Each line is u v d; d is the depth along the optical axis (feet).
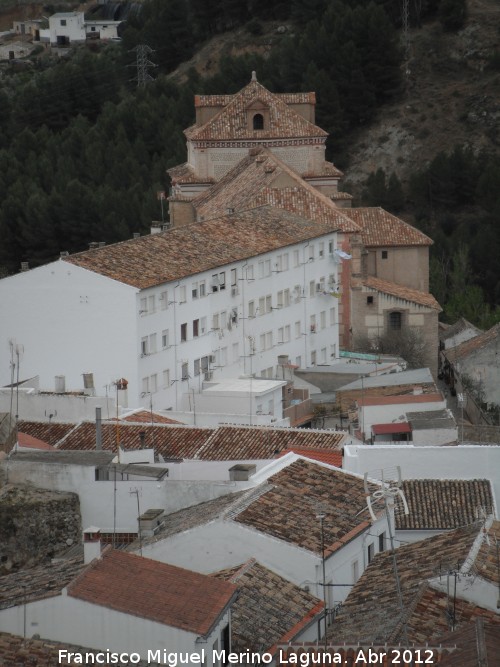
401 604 456.86
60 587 435.94
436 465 619.26
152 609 431.02
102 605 428.56
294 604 495.41
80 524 573.33
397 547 553.23
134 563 454.81
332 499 563.07
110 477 588.09
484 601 459.32
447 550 500.33
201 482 574.97
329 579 520.83
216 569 521.65
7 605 433.07
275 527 529.04
